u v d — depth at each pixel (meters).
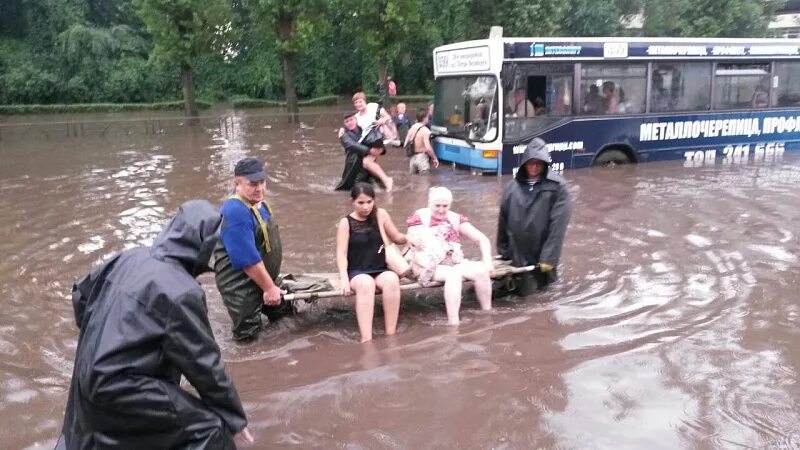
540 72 13.37
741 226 9.46
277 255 6.00
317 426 4.51
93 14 45.06
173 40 26.36
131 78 40.69
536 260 6.85
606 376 5.11
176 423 3.27
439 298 6.95
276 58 43.91
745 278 7.30
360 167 12.37
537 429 4.41
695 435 4.30
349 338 6.00
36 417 4.73
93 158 18.42
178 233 3.42
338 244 6.18
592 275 7.54
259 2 27.17
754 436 4.27
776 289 6.93
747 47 15.41
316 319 6.45
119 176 15.13
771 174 13.56
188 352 3.25
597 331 5.98
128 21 45.56
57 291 7.43
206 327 3.35
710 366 5.25
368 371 5.29
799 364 5.26
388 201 11.59
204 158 17.92
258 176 5.54
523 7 24.19
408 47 41.03
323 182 13.62
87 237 9.70
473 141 13.60
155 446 3.33
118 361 3.14
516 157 13.45
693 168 14.34
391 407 4.74
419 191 12.37
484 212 10.65
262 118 28.78
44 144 22.25
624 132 14.37
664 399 4.76
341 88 44.81
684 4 27.97
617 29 29.45
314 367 5.41
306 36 27.36
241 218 5.55
